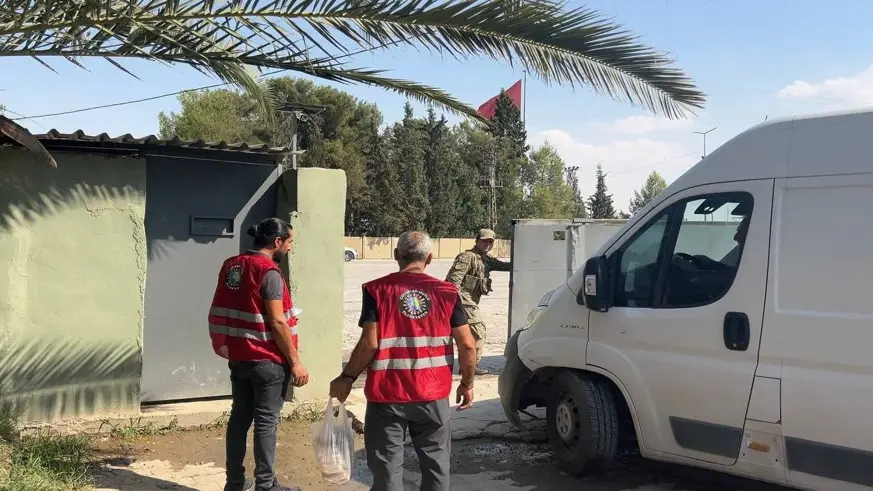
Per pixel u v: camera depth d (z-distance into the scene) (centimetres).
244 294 431
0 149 519
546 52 441
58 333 543
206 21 411
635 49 443
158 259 627
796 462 396
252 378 431
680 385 445
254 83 491
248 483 470
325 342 667
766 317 409
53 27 399
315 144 5312
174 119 3594
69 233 545
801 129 419
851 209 388
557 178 8519
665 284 466
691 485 500
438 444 368
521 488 492
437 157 6519
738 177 443
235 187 662
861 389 371
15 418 518
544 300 557
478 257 812
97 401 562
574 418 504
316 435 420
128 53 427
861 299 377
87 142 564
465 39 436
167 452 537
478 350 806
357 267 3609
